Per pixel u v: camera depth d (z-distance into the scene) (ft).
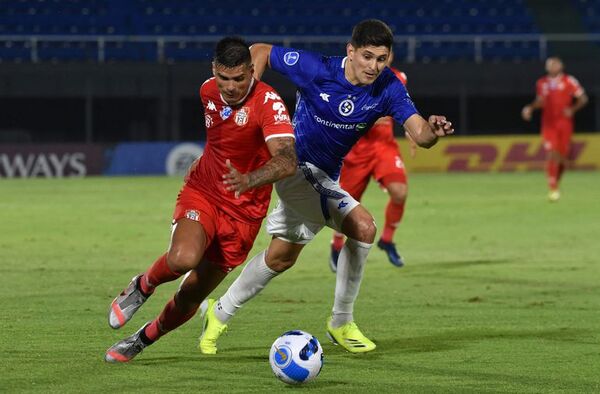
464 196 206.39
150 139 315.58
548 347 67.00
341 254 65.26
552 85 196.95
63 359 61.98
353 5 332.80
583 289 94.38
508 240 135.74
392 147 108.68
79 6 317.22
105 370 58.85
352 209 64.49
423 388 54.90
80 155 283.38
